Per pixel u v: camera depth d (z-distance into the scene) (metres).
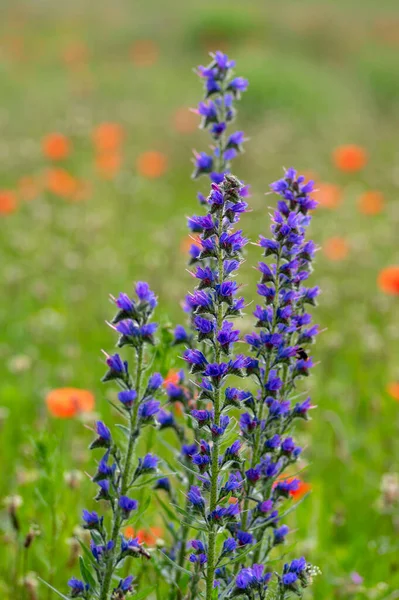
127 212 13.27
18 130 18.70
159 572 3.76
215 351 2.91
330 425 7.11
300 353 3.29
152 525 5.01
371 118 21.19
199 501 2.98
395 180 15.33
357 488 6.27
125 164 16.19
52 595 4.33
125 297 2.80
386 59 27.64
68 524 4.84
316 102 21.38
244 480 3.17
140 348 2.82
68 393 5.76
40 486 4.24
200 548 3.06
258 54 26.81
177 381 3.79
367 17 36.81
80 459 5.85
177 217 12.94
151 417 2.85
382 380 8.05
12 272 10.02
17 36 35.12
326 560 5.17
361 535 5.40
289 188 3.29
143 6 41.53
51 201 13.73
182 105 22.09
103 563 2.91
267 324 3.20
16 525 4.48
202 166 4.03
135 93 23.92
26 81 25.95
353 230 12.65
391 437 6.95
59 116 20.22
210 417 2.94
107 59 31.53
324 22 34.31
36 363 8.21
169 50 32.72
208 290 2.90
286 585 2.96
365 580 5.14
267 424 3.26
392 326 9.27
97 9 41.34
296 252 3.18
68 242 11.70
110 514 4.75
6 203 10.98
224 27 32.62
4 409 6.70
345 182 15.59
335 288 10.22
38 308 9.68
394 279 7.81
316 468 6.42
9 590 4.63
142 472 2.89
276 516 3.28
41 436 4.25
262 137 17.84
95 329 8.90
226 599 3.07
